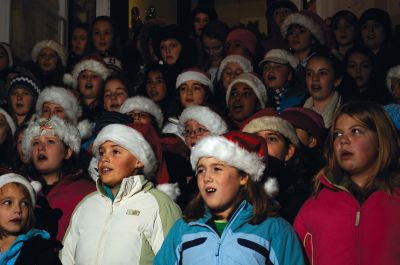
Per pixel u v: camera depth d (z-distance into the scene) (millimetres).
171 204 4938
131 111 7078
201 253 4262
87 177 5875
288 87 7754
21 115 8125
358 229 4398
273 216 4379
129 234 4754
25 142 5914
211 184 4406
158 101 8250
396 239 4301
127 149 5094
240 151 4449
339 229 4434
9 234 5094
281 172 5367
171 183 5484
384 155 4527
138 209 4855
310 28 8516
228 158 4414
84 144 6797
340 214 4469
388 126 4594
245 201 4387
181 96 7594
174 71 8562
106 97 7859
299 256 4254
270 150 5469
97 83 8367
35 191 5336
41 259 4941
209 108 6375
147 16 12727
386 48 8094
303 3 11641
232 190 4422
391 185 4434
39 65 9523
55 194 5594
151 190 4988
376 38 8984
